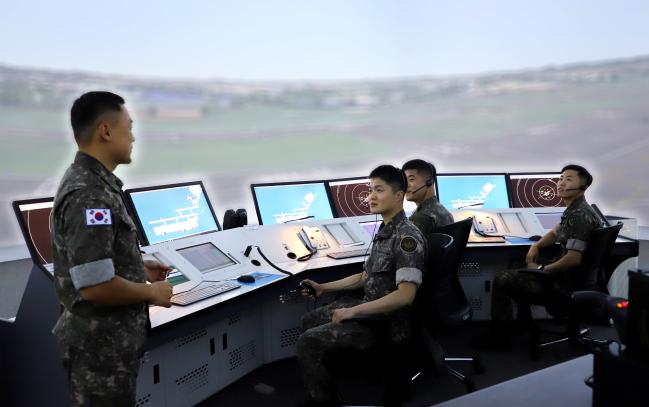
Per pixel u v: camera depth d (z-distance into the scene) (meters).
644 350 0.69
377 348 2.18
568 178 3.05
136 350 1.51
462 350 3.27
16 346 1.99
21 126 6.24
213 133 7.75
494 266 3.72
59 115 6.50
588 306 0.88
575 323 3.22
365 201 3.60
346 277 2.92
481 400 0.77
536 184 4.04
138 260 1.55
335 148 8.27
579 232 2.96
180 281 2.37
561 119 7.64
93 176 1.45
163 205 2.61
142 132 7.27
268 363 3.06
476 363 2.93
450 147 8.24
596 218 3.04
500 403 0.76
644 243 5.97
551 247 3.44
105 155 1.51
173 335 1.97
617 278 3.67
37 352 1.94
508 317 3.36
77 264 1.37
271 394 2.70
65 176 1.46
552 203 4.03
